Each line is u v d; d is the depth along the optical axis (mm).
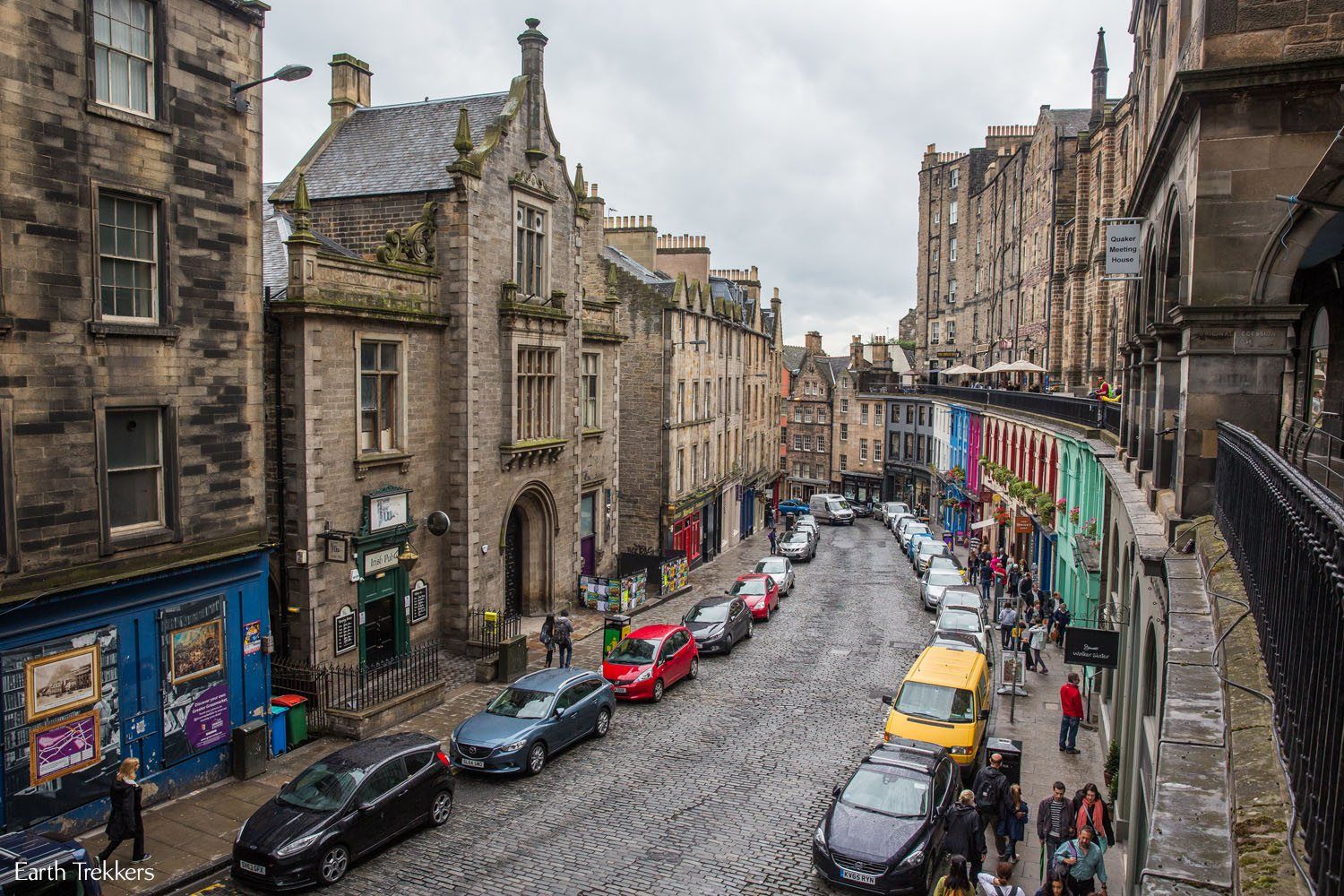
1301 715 4789
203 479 14875
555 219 26344
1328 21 10438
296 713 16766
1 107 11930
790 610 32438
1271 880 4090
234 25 15219
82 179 12930
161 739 14156
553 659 23375
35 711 12398
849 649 26484
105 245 13453
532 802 14859
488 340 23312
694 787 15633
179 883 11758
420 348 21797
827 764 16859
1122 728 15242
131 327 13586
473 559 22922
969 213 68875
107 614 13336
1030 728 20156
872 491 77688
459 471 22609
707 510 45000
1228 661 6762
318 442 18531
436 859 12688
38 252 12414
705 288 43250
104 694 13281
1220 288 10984
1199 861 4645
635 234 46469
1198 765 5629
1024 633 26234
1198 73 10625
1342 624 3998
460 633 22844
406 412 21234
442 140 24797
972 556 39375
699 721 19438
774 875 12367
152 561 14039
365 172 24422
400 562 20359
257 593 15805
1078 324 39531
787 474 87125
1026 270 51062
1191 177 11328
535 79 24953
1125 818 13930
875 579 40125
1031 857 14016
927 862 12039
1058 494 29797
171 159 14211
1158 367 13852
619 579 28438
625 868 12477
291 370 18266
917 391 69500
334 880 11969
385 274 20578
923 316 79875
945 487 57344
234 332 15359
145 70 13961
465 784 15695
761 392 60219
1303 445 11141
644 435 38031
